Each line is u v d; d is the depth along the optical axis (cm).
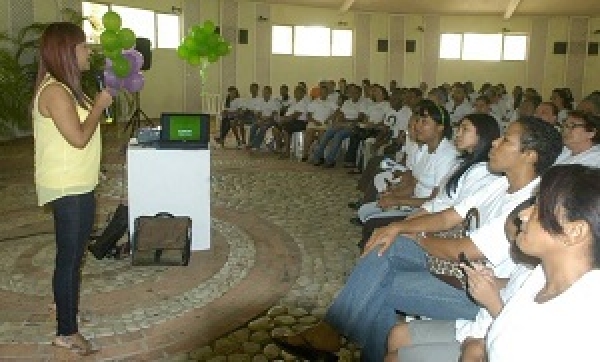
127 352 247
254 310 293
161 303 299
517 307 115
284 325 278
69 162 220
